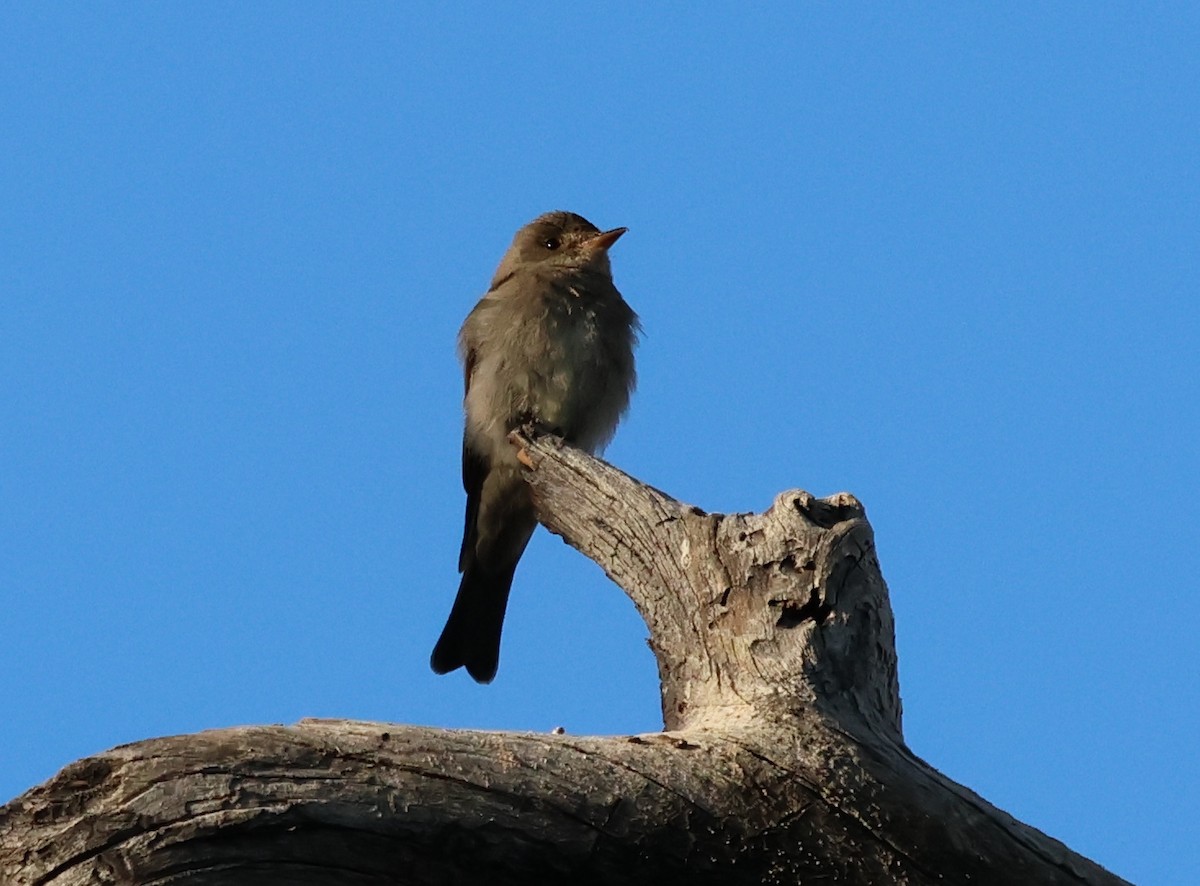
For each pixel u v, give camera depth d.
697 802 7.57
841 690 8.38
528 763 7.45
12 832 6.89
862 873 7.70
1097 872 7.94
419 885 7.24
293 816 7.00
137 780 6.96
